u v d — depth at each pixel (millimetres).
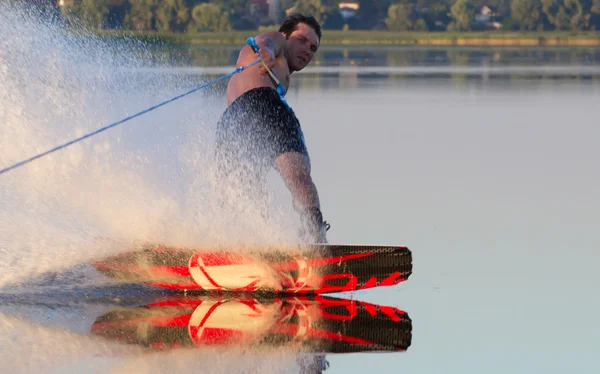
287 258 16375
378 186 25688
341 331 14023
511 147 33312
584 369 12406
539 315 14727
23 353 12844
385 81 67688
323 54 138875
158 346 13227
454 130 38031
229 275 16344
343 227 20812
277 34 19938
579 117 42844
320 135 36000
